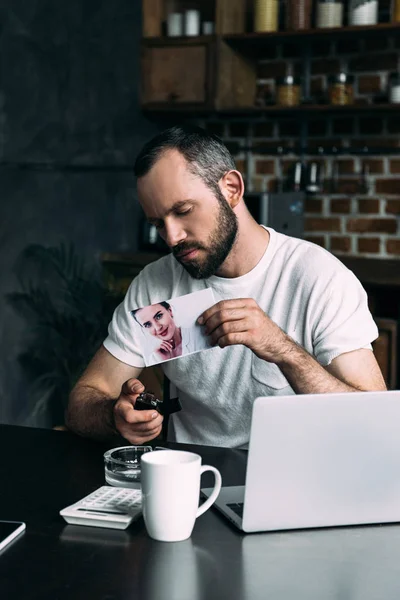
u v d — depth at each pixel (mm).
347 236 3766
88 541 1057
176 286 1813
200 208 1551
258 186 3959
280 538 1085
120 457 1325
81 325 3506
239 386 1736
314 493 1109
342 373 1615
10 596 900
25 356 3340
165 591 917
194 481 1056
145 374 3246
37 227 3385
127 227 3973
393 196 3650
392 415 1112
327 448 1097
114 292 3533
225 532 1100
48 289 3459
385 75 3643
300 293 1701
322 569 985
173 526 1050
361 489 1129
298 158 3844
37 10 3293
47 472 1342
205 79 3723
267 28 3666
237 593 914
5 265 3223
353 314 1654
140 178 1558
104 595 905
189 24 3787
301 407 1069
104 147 3764
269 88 3939
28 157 3305
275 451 1074
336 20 3537
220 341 1414
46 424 3471
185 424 1850
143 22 3930
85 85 3605
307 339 1688
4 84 3154
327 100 3764
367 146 3709
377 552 1043
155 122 4125
